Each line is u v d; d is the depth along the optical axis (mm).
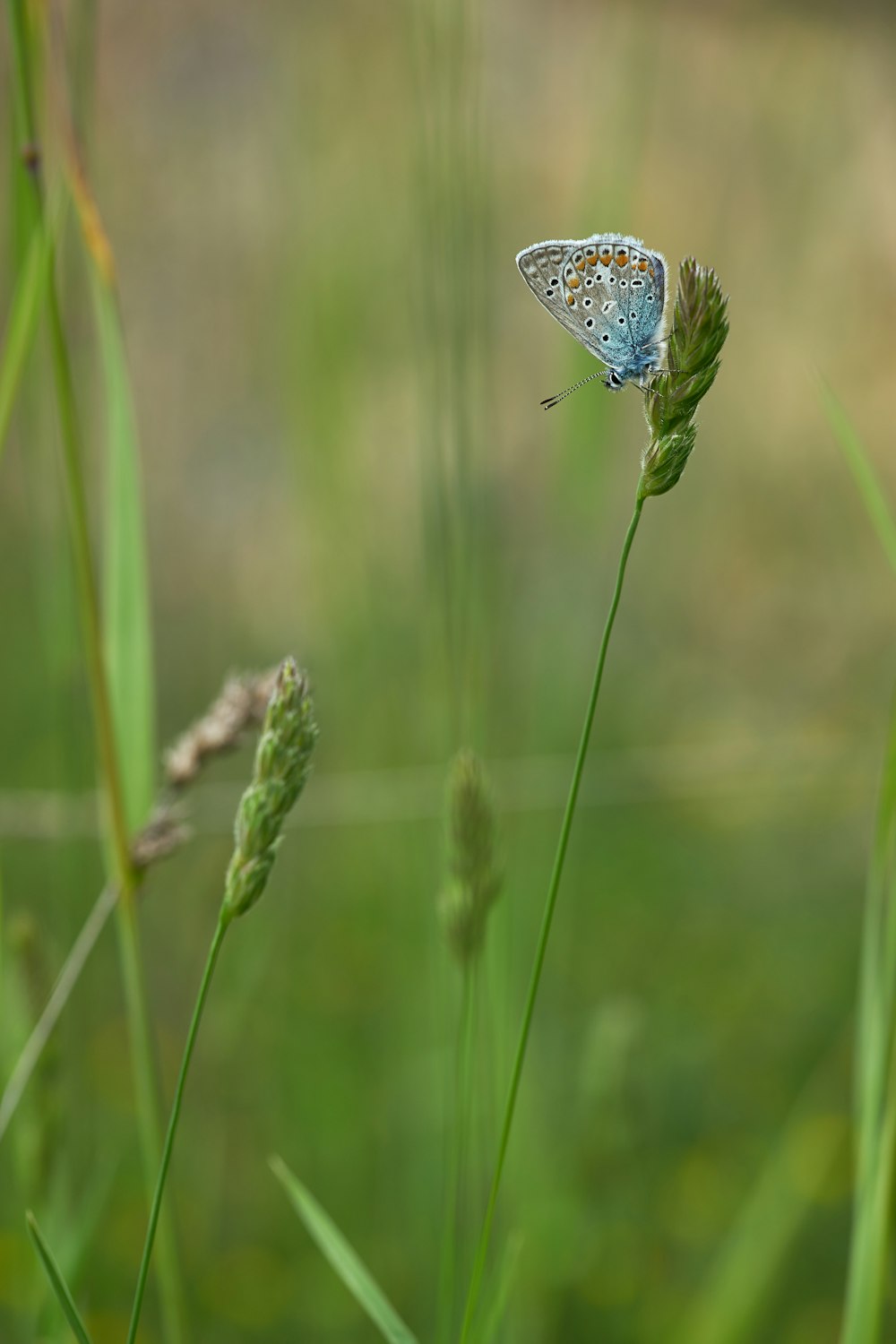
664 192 1504
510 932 766
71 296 768
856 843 1426
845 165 1485
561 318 708
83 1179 778
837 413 710
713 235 1522
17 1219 794
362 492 1101
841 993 1224
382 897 1015
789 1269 899
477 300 780
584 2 1541
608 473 957
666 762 1137
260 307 1520
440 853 798
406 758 970
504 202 1487
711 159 1500
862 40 1450
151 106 1503
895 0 1418
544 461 1328
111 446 725
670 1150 991
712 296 662
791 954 1276
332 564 1082
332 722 1138
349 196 1159
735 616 1682
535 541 1182
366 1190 943
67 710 770
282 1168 690
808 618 1658
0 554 1335
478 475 787
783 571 1685
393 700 978
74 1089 781
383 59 1188
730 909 1333
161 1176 664
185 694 1528
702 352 661
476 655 776
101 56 1508
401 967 879
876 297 1586
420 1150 811
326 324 1129
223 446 1603
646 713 1589
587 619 1162
